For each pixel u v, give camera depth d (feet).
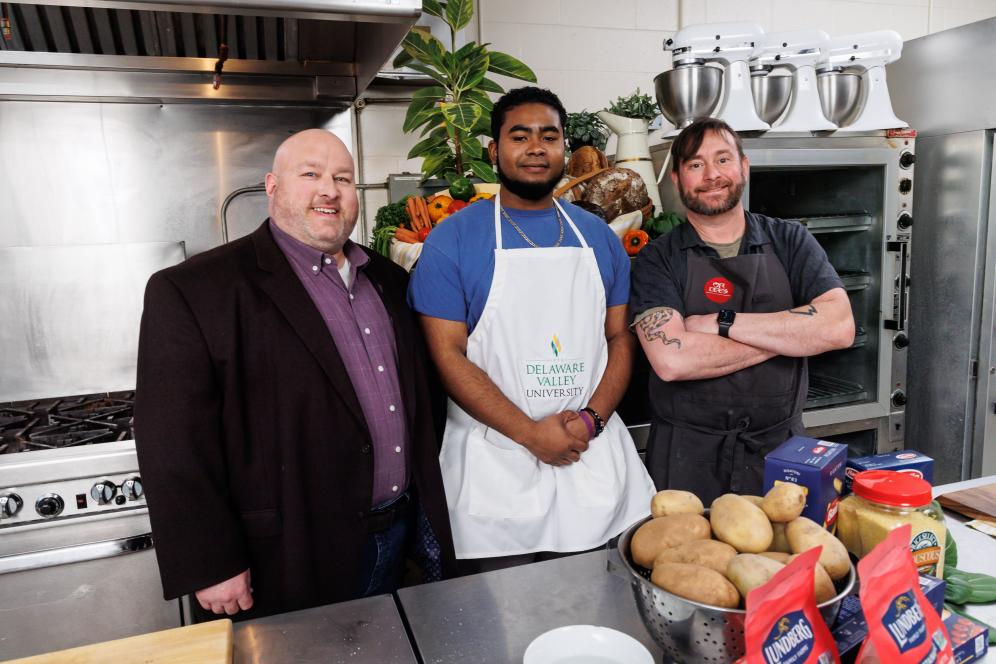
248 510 4.21
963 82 8.10
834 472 2.84
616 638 2.40
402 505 4.78
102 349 6.97
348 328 4.49
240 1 4.57
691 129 5.36
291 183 4.28
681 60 6.91
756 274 5.41
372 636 2.70
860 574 2.02
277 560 4.28
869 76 7.57
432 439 4.74
